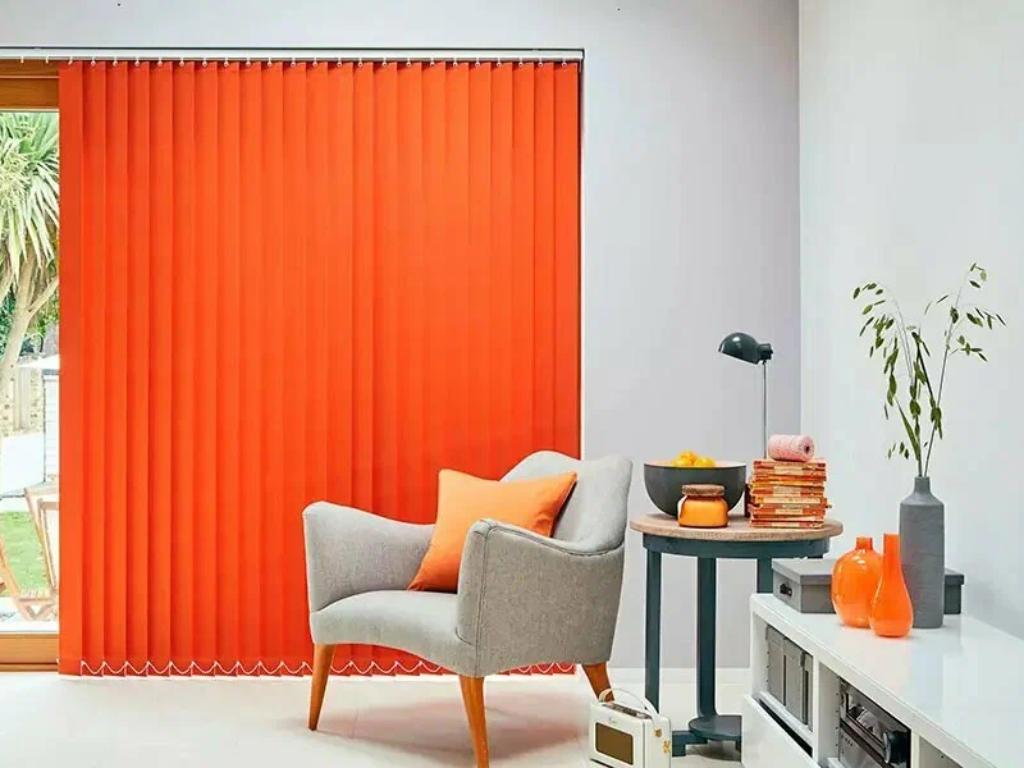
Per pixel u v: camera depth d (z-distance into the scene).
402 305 4.25
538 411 4.25
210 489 4.24
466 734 3.58
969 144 2.96
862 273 3.67
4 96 4.34
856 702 2.45
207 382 4.25
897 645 2.55
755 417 4.27
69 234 4.22
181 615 4.24
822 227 4.03
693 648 4.24
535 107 4.27
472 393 4.25
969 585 2.96
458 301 4.24
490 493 3.69
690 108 4.26
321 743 3.47
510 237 4.24
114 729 3.60
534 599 3.28
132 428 4.25
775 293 4.27
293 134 4.23
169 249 4.23
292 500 4.25
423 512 4.23
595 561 3.41
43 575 4.40
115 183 4.23
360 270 4.24
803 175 4.23
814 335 4.12
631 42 4.25
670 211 4.26
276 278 4.24
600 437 4.25
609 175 4.25
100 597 4.23
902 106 3.37
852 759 2.44
